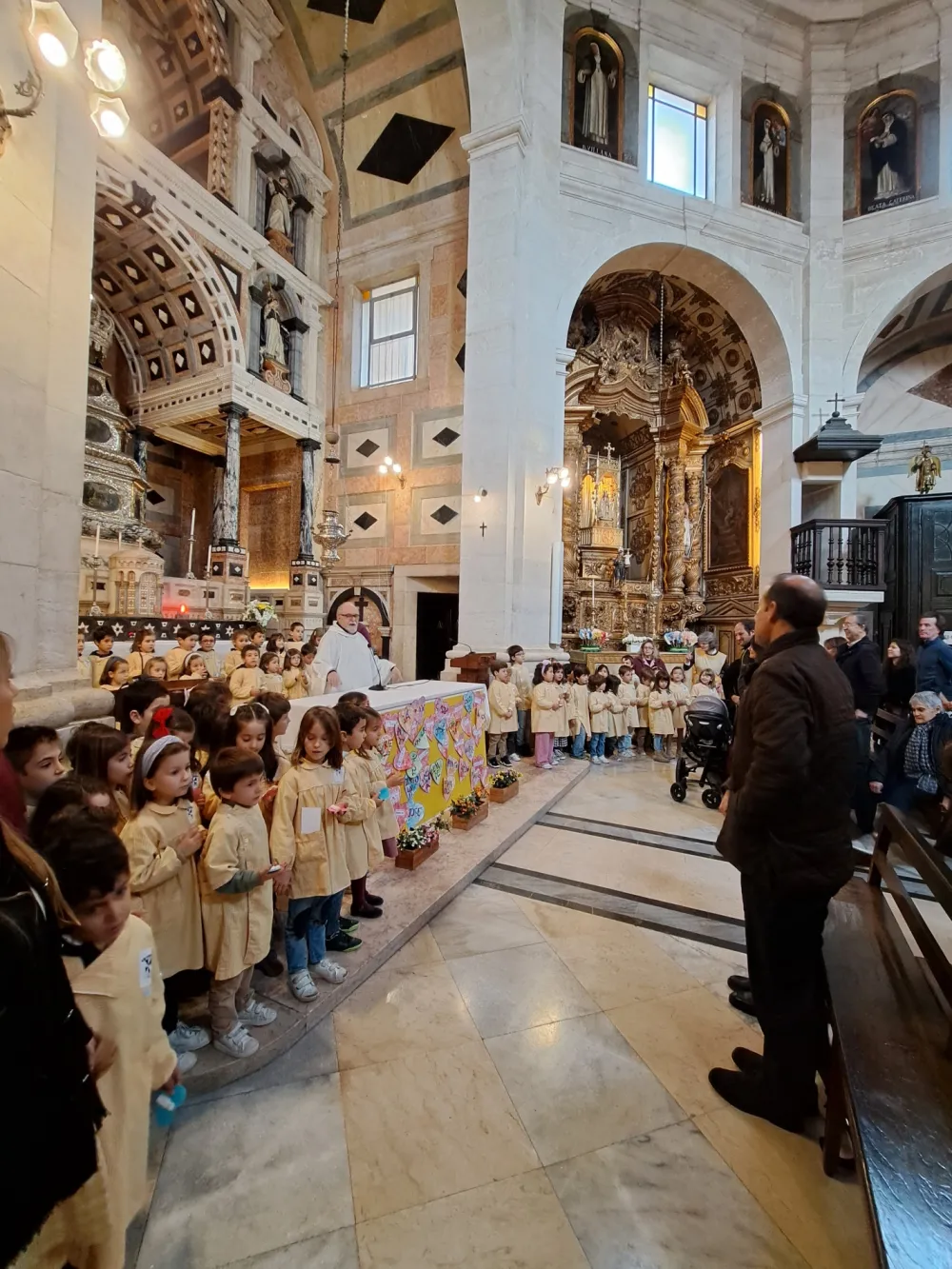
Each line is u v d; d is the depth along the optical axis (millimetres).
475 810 4332
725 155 9625
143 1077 1270
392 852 3020
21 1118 843
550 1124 1781
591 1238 1438
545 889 3434
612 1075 1993
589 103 9062
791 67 10102
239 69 9891
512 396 7766
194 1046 1962
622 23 9219
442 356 10570
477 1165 1634
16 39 2213
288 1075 1944
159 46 9844
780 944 1733
